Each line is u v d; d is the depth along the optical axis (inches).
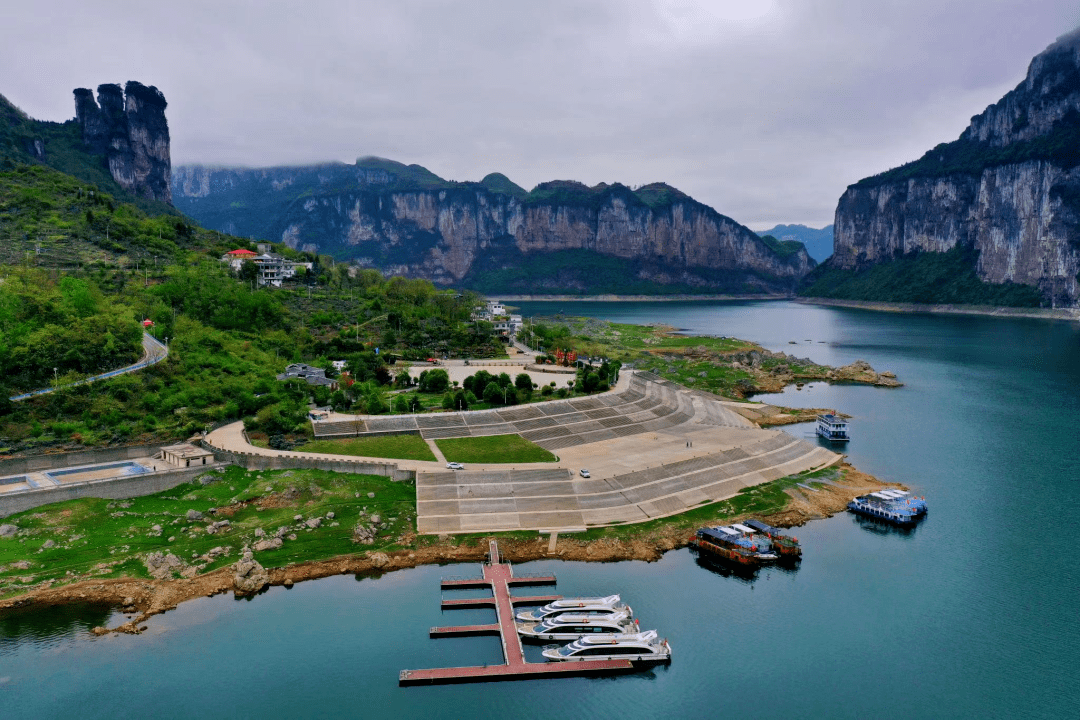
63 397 6363.2
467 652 3924.7
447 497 5462.6
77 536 4793.3
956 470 6850.4
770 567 4889.3
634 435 7239.2
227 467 5757.9
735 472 6284.5
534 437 6889.8
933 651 3969.0
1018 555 5064.0
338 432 6560.0
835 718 3462.1
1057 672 3784.5
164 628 4028.1
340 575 4638.3
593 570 4798.2
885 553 5093.5
